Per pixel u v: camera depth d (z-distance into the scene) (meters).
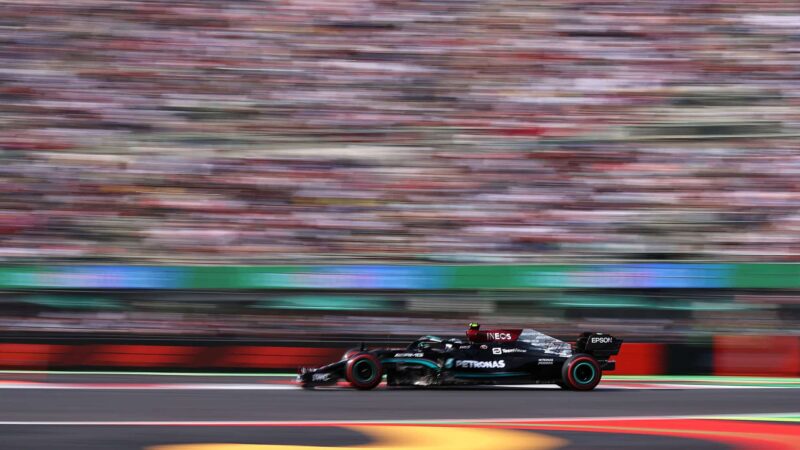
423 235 41.44
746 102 53.19
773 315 31.73
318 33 60.34
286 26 61.03
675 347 29.91
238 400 21.39
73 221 41.56
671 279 32.28
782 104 52.91
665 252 40.12
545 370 24.44
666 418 18.53
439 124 51.59
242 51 58.25
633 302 32.25
